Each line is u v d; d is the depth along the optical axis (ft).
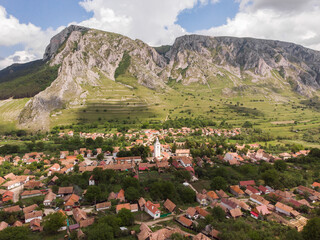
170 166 482.28
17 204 321.52
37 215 287.28
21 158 574.97
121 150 588.50
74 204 324.80
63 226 263.49
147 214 295.69
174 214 295.28
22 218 287.28
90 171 465.06
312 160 504.84
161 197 333.01
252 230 233.35
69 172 465.88
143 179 416.87
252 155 579.89
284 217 290.35
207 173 444.55
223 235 224.12
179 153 587.27
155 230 253.03
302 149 636.07
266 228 249.96
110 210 302.66
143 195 342.03
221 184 371.97
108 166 467.52
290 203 318.04
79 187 382.83
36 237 246.27
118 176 417.69
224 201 317.83
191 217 282.36
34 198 351.05
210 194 345.10
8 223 270.87
